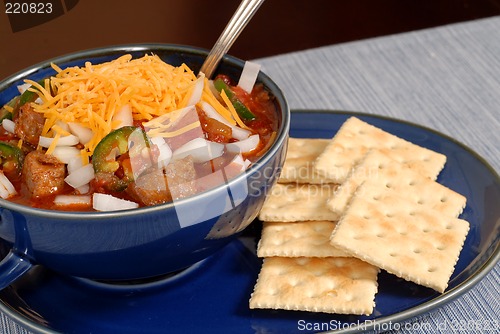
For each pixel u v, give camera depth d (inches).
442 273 19.4
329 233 20.7
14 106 20.4
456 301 20.0
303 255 20.1
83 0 38.9
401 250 19.9
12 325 19.7
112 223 17.8
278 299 19.2
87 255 18.5
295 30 40.0
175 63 21.5
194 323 19.1
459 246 20.1
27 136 19.6
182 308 19.4
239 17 20.8
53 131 19.3
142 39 37.0
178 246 18.7
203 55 21.2
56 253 18.6
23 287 19.7
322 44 39.1
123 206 18.4
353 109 24.8
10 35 35.4
